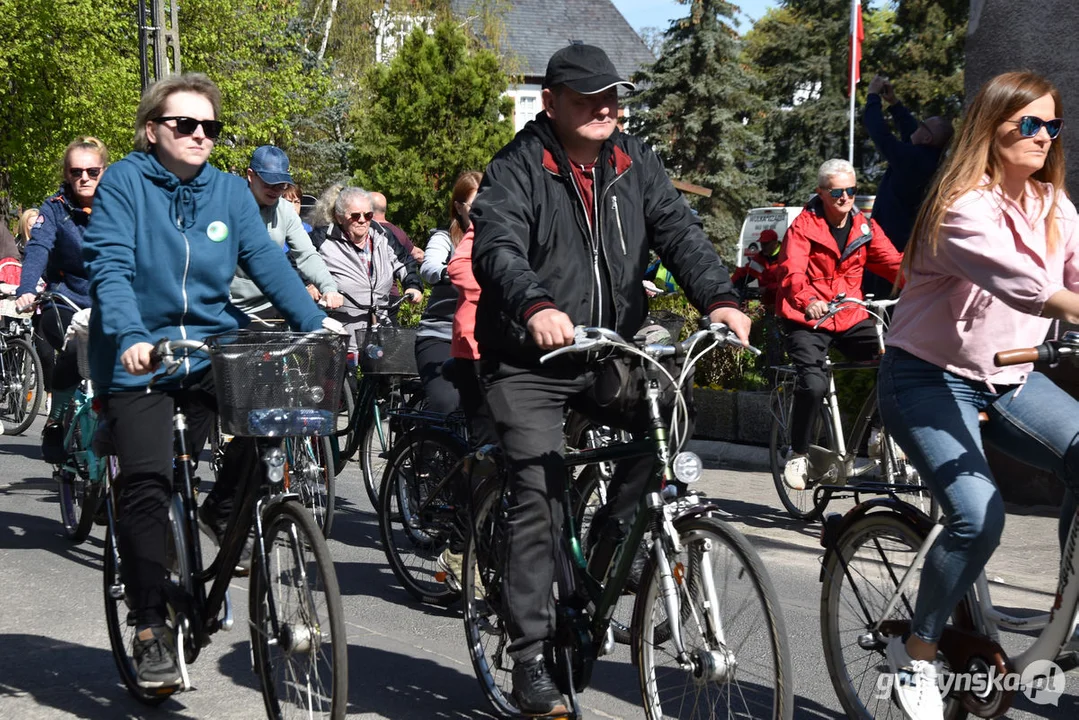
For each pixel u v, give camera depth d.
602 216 3.40
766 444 8.91
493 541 3.77
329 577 3.18
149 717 3.81
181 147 3.69
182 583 3.67
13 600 5.18
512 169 3.36
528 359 3.36
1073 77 6.96
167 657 3.63
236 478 3.74
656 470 3.21
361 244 8.05
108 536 4.00
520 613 3.38
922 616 3.15
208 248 3.75
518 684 3.41
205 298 3.78
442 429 5.14
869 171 36.38
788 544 6.31
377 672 4.29
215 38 31.17
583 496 3.61
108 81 28.72
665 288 7.96
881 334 5.95
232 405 3.22
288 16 34.66
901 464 5.96
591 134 3.34
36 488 7.88
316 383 3.28
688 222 3.47
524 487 3.34
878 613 3.44
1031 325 3.12
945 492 3.04
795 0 38.06
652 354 3.10
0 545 6.22
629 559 3.27
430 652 4.54
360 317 7.95
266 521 3.40
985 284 2.94
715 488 7.89
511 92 51.03
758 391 9.07
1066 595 3.08
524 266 3.18
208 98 3.72
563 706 3.38
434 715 3.86
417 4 38.59
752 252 7.98
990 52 7.28
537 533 3.35
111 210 3.65
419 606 5.21
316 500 6.18
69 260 6.53
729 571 3.05
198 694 4.01
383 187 26.06
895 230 7.73
